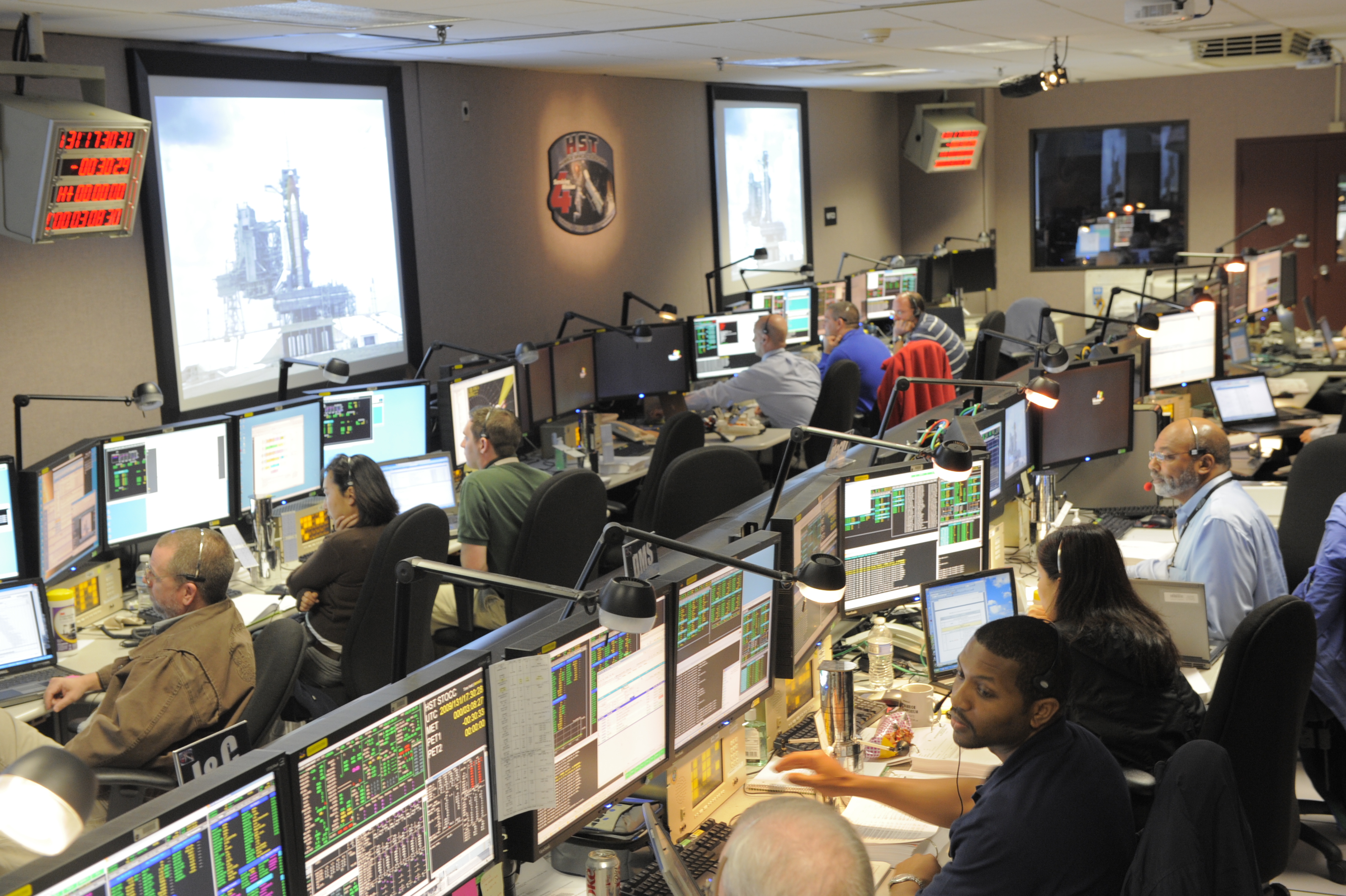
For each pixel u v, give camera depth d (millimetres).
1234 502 3426
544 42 5395
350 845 1692
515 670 1940
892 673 3098
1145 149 10531
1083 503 4586
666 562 2430
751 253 8859
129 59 4469
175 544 2914
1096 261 10867
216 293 4875
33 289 4168
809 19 5086
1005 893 1983
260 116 5047
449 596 4320
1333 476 4074
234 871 1530
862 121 10344
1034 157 10914
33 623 3275
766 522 2701
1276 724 2631
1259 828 2684
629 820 2309
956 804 2422
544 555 3967
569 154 6984
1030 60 7746
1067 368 4273
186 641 2836
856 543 3131
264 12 4047
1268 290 7602
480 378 5191
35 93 4105
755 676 2621
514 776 1970
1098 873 1989
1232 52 6938
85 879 1352
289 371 5258
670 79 7836
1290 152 10062
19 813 1195
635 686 2215
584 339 6219
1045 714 2043
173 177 4664
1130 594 2732
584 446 5621
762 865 1241
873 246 10703
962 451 2793
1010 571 3096
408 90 5852
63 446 4316
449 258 6164
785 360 6383
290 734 1637
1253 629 2592
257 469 4273
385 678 3561
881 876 2299
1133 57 7781
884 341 8633
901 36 5953
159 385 4652
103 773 2713
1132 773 2557
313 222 5348
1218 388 5797
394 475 4594
